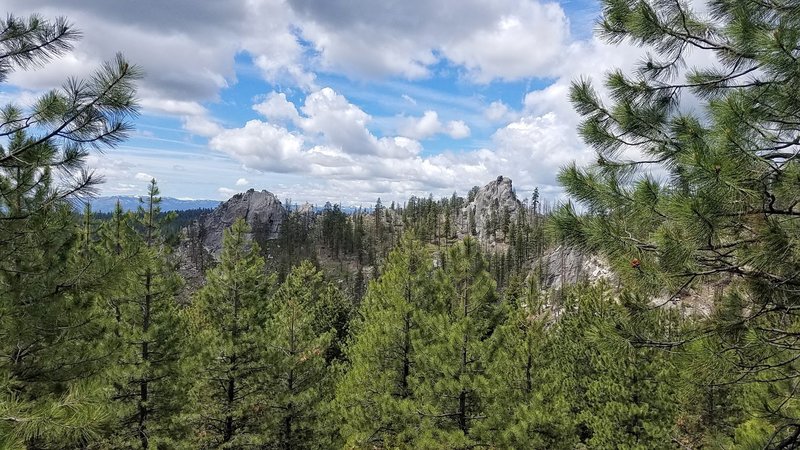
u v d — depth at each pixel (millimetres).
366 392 15164
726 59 5227
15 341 6812
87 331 7914
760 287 4547
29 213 5867
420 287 15516
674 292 5102
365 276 100938
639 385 12789
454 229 136625
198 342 14523
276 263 105312
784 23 4363
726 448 6367
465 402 12617
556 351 16266
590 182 5168
